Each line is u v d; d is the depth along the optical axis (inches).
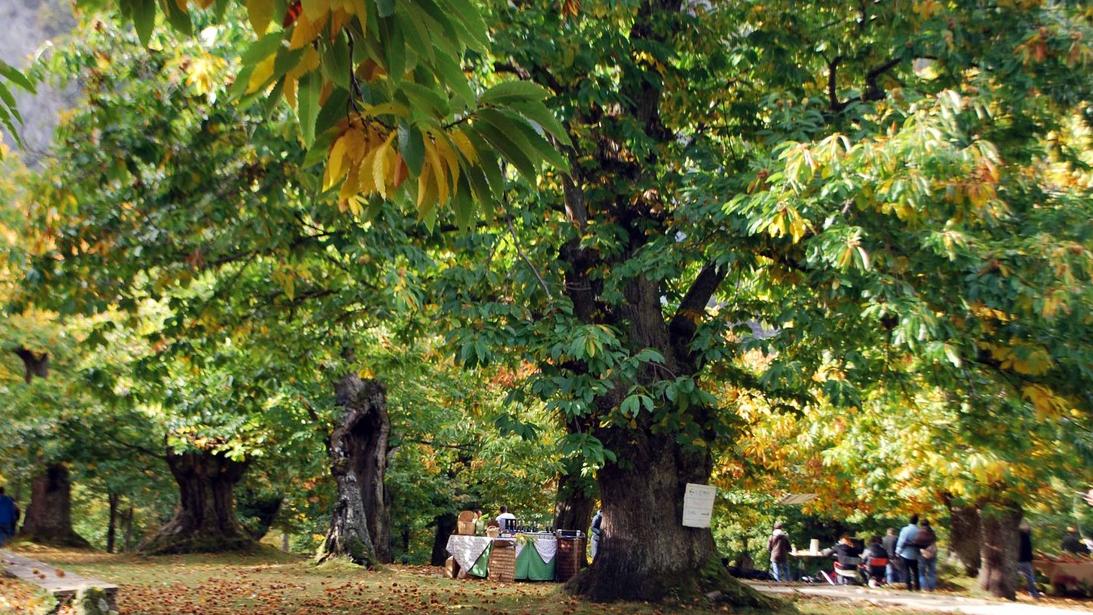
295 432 956.6
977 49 455.8
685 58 547.8
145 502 1545.3
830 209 416.8
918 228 417.1
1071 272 398.0
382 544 1007.0
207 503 1138.0
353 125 125.7
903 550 914.1
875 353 487.8
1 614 339.0
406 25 117.2
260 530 1658.5
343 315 571.2
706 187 469.4
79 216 475.8
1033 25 444.5
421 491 1423.5
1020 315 437.4
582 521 1061.8
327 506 1551.4
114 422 1131.3
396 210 472.4
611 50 476.4
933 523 1159.6
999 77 449.1
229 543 1120.8
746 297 619.2
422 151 119.6
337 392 949.2
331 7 109.3
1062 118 498.3
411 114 120.3
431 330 575.2
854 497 1061.1
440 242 517.3
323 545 923.4
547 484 1411.2
